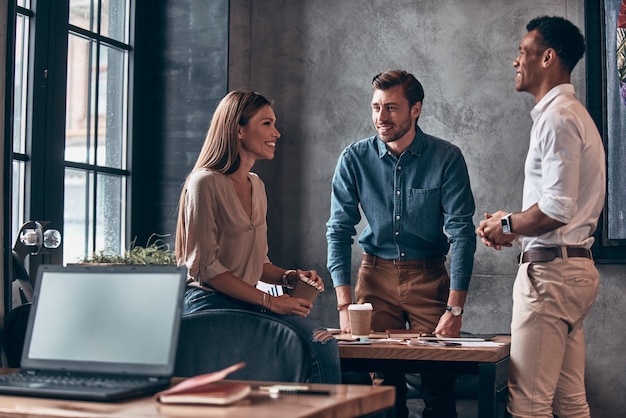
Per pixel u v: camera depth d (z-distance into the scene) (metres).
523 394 3.00
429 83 5.29
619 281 4.93
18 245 3.50
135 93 5.04
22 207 4.06
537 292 2.98
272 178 5.49
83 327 1.90
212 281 2.80
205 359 2.32
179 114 5.14
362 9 5.41
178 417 1.49
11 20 3.21
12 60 3.21
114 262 3.86
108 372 1.84
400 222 3.73
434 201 3.70
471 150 5.20
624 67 4.92
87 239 4.58
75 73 4.50
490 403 2.75
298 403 1.63
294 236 5.45
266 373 2.28
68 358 1.89
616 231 4.88
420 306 3.72
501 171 5.16
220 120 2.99
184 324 2.35
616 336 4.92
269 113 3.03
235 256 2.91
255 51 5.52
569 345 3.10
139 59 5.10
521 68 3.14
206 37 5.15
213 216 2.84
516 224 2.98
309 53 5.48
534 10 5.14
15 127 4.02
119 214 4.92
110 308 1.88
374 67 5.38
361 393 1.77
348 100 5.41
